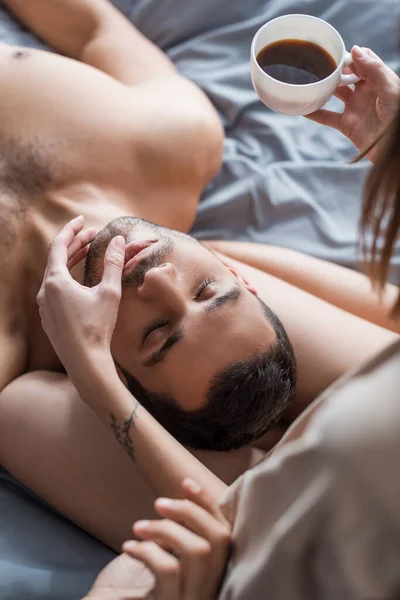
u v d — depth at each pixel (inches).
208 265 44.4
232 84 66.8
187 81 62.0
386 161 24.3
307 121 66.6
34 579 43.9
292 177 64.1
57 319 39.1
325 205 63.9
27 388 50.1
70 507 48.0
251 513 30.9
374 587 26.1
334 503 25.6
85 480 47.5
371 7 66.4
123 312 42.7
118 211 53.0
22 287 52.3
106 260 40.9
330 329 52.4
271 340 44.5
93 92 56.2
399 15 65.8
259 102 66.6
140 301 42.6
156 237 44.2
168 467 37.7
